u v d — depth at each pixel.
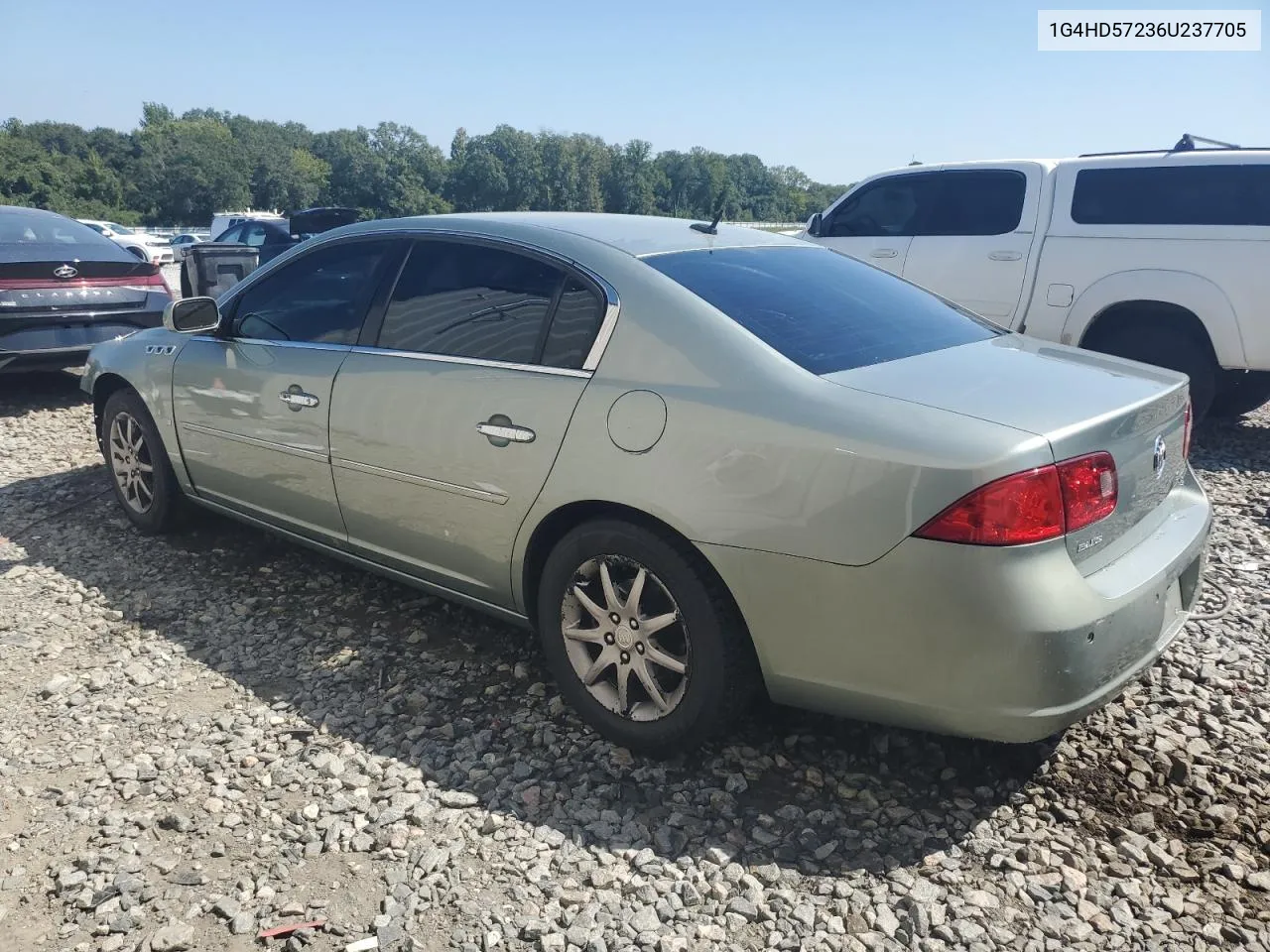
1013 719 2.39
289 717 3.27
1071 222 7.05
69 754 3.06
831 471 2.48
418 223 3.69
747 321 2.89
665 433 2.75
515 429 3.07
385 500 3.55
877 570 2.44
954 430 2.40
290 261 4.09
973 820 2.71
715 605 2.72
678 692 2.86
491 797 2.82
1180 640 3.73
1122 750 3.02
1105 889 2.44
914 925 2.32
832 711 2.70
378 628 3.92
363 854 2.60
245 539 4.89
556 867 2.54
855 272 3.67
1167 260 6.62
